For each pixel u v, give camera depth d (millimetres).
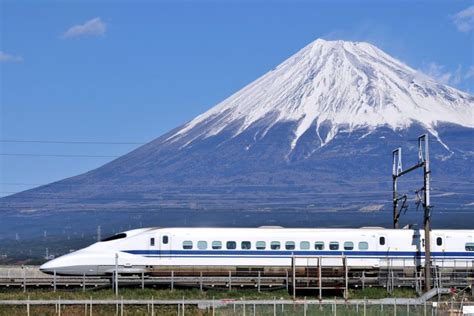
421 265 114688
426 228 106188
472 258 115812
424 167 108000
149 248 112812
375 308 93312
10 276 119750
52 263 111438
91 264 111500
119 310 90812
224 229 114312
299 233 114500
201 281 105875
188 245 113125
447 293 101812
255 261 113188
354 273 113938
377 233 115125
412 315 89750
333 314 89312
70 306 92250
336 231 114812
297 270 110938
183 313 88375
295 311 90562
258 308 92375
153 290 104938
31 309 91312
